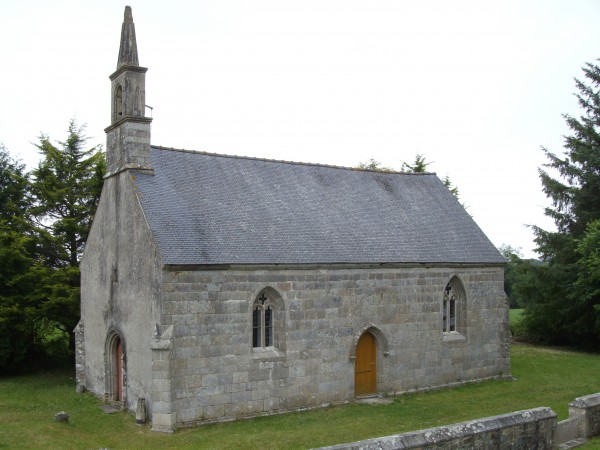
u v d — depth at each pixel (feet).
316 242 76.59
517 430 46.26
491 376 92.07
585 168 124.77
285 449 55.52
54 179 106.52
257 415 68.69
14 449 53.83
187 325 64.28
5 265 96.48
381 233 84.89
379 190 94.68
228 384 66.74
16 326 94.89
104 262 78.79
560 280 124.26
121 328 72.69
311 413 70.69
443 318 88.17
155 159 75.51
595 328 119.34
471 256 90.63
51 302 94.94
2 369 99.60
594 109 126.93
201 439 59.21
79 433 61.00
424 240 88.28
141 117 72.64
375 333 79.87
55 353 105.29
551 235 126.93
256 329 70.49
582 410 53.42
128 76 72.49
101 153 108.37
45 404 75.15
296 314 72.33
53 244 105.40
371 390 79.82
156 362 62.13
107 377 76.28
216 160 81.46
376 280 79.66
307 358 72.95
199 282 65.31
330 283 75.41
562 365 104.47
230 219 72.79
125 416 68.28
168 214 68.64
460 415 69.36
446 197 101.60
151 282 65.36
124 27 73.97
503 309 94.53
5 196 113.39
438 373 85.56
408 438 39.96
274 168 86.58
